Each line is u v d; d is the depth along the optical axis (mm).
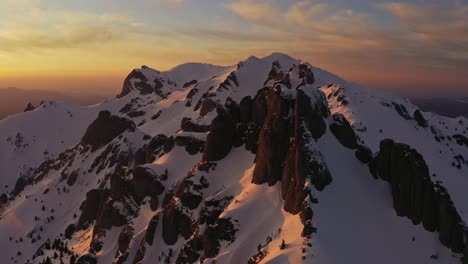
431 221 116562
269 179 150375
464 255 108938
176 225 174750
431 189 118312
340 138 146500
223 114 192875
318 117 144250
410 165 121625
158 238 178500
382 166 133250
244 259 130375
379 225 120688
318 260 104500
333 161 138875
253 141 183250
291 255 108250
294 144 140750
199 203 175625
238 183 167625
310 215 119875
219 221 144250
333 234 114750
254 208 144625
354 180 134750
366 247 113062
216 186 178625
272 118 155500
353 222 120562
